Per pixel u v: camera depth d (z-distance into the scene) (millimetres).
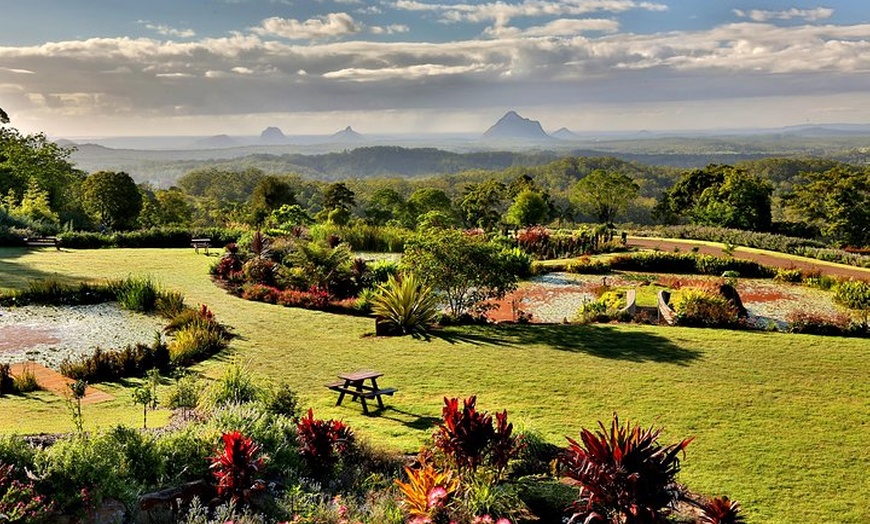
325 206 69000
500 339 13391
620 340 13273
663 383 10375
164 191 77000
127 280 17156
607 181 67375
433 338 13461
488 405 9297
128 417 7949
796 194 62844
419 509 5605
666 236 40969
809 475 7176
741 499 6582
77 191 61500
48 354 11930
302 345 12836
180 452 6035
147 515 5297
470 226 70750
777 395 9867
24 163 48750
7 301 15828
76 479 5215
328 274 18703
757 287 24094
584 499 5461
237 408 7391
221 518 5168
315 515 5457
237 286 18891
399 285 14891
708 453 7711
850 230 55719
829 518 6238
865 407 9391
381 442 7559
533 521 5863
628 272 26578
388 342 13109
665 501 5285
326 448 6684
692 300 15992
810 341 13297
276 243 23359
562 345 12844
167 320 14844
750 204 54406
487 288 16781
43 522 4738
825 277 24141
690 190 65500
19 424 7543
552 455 7336
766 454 7703
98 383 10188
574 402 9453
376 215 67250
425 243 15812
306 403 9305
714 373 10969
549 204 67312
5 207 34125
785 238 37312
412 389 10062
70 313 15320
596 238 33219
